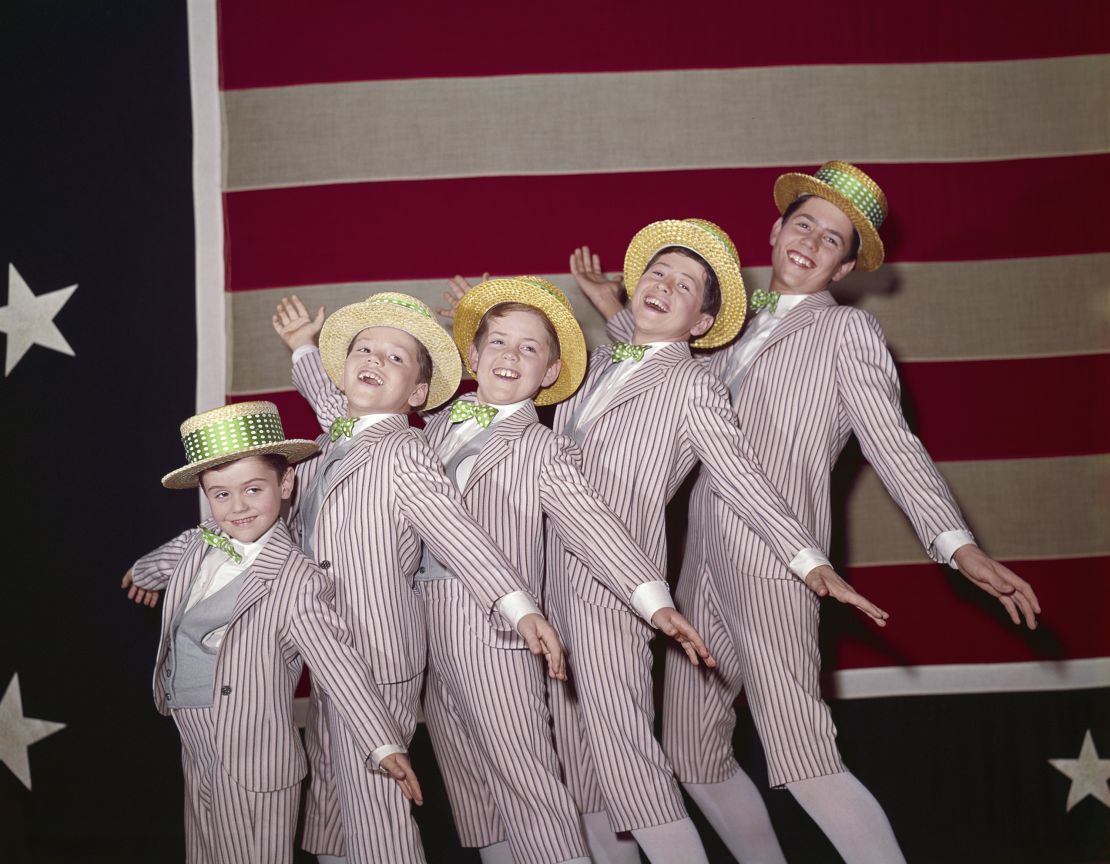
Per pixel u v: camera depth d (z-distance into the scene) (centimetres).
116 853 295
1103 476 308
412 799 202
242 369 307
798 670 227
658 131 311
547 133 311
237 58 310
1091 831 298
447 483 218
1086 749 301
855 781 226
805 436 231
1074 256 310
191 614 217
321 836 239
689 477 304
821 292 245
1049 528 307
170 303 308
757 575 228
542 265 310
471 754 239
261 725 210
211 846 214
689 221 247
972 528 308
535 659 226
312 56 310
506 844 244
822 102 311
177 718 219
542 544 232
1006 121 311
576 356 242
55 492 305
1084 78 310
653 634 230
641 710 225
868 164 311
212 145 309
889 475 224
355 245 309
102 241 308
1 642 303
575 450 230
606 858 250
